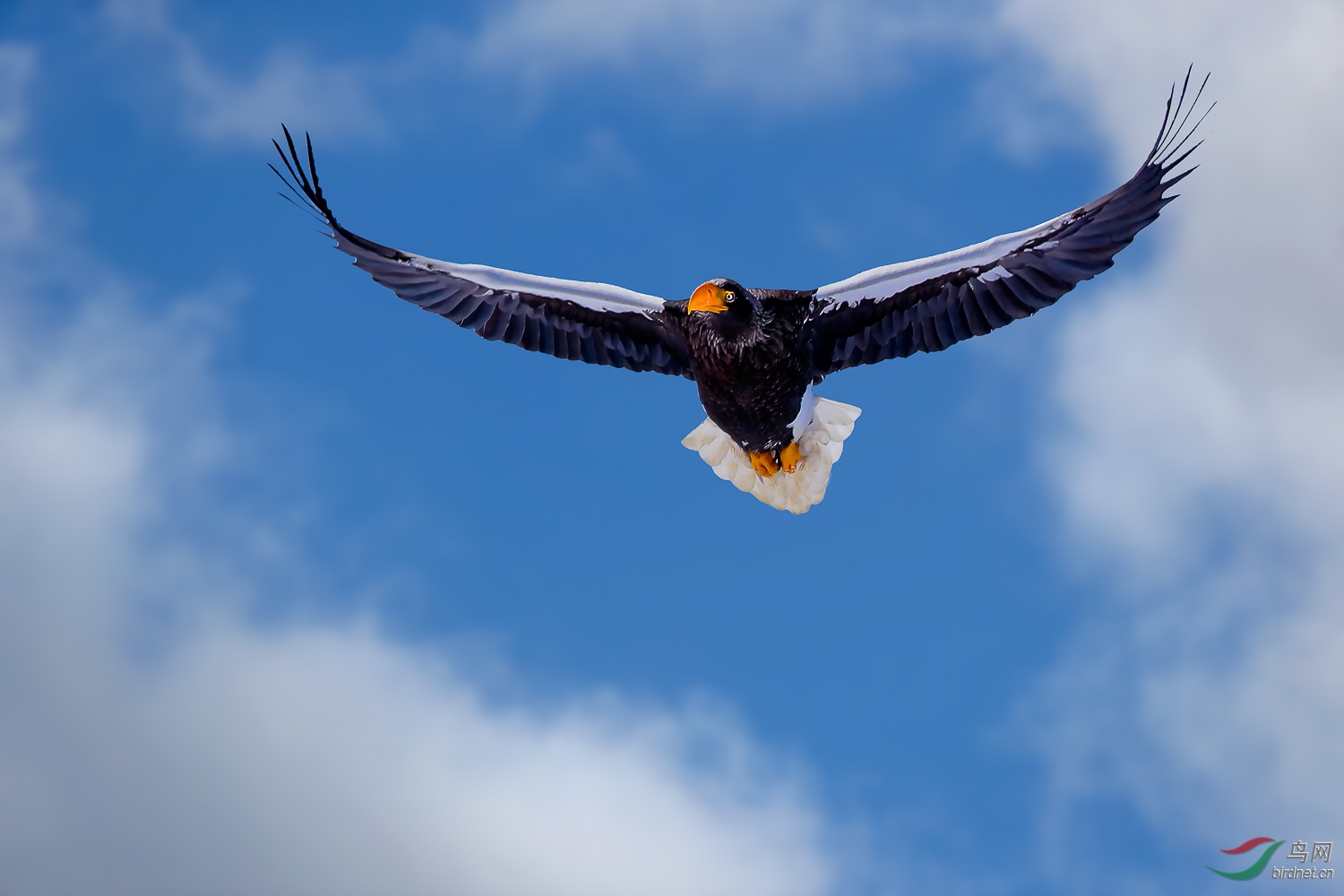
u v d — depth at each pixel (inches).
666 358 642.2
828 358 616.7
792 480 645.3
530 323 649.0
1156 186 547.8
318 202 617.6
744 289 600.1
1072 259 570.9
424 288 643.5
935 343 601.3
